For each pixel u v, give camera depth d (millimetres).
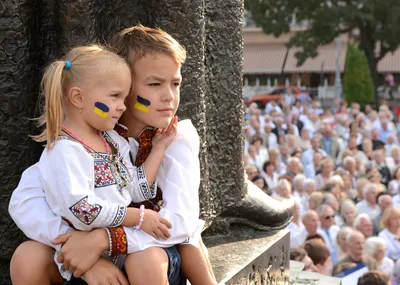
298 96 25328
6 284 2820
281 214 3725
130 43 2088
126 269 1997
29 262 2033
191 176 2166
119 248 1968
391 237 6469
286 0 28625
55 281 2129
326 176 9602
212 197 3307
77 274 1972
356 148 12180
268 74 46594
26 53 2639
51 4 2695
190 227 2092
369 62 29609
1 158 2658
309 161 11211
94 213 1914
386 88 38062
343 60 44312
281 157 11391
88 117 1986
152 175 2121
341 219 7254
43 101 2625
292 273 4961
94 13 2674
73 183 1905
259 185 8312
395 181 9148
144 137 2172
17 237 2729
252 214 3545
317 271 5875
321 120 15367
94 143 2018
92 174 1963
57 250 2020
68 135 1989
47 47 2730
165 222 2031
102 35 2746
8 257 2756
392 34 27609
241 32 3320
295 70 44938
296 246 6461
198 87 2879
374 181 9445
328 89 40375
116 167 2049
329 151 12688
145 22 2770
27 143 2680
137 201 2123
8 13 2574
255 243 3459
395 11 26953
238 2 3268
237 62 3312
